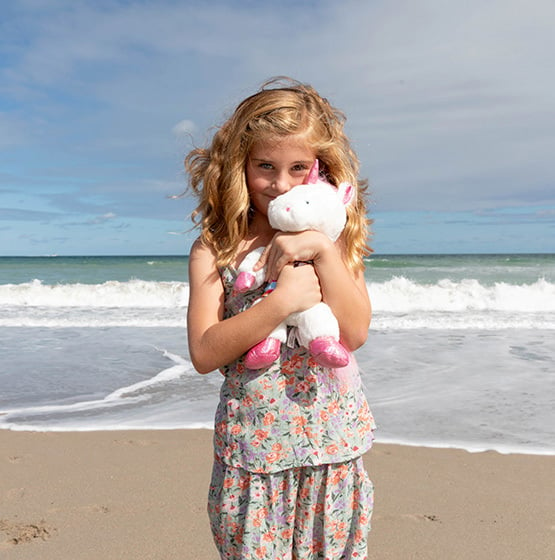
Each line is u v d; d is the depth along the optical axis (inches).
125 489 151.8
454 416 214.7
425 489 151.8
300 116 72.4
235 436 70.7
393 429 200.8
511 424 205.6
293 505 70.0
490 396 240.4
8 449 181.9
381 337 382.9
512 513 138.5
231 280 74.6
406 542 125.1
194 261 77.0
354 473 72.3
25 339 386.0
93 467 166.6
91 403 236.4
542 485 154.7
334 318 69.8
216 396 244.1
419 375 276.4
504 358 314.2
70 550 121.7
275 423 69.6
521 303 533.6
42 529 130.5
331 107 79.3
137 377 278.5
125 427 203.5
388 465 168.2
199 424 206.4
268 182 73.8
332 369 71.9
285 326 69.9
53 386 263.6
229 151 74.6
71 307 559.2
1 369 297.0
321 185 72.7
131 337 390.6
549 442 187.6
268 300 67.3
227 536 71.1
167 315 494.0
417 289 570.3
